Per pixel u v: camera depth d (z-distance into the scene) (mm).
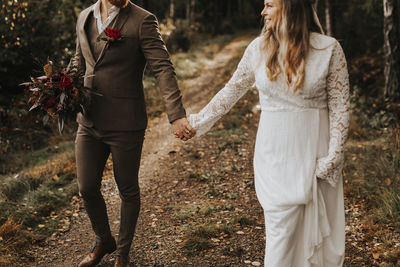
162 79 2617
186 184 4785
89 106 2623
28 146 6770
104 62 2584
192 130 2502
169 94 2613
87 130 2691
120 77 2605
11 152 6402
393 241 3234
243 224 3654
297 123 2059
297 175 2064
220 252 3184
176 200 4336
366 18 13961
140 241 3420
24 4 7520
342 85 2025
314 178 2062
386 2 7320
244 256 3123
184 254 3166
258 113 8227
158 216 3936
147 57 2625
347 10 14625
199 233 3445
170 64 2660
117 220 3916
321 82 2000
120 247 2834
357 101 8148
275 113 2104
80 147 2719
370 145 5734
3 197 4180
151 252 3217
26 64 8344
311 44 2008
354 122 6895
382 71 10516
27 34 8195
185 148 6121
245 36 23328
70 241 3516
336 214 2178
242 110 8289
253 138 6555
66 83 2500
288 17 1985
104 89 2607
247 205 4133
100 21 2617
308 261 2098
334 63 2002
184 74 12484
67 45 8859
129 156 2697
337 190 2168
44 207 4090
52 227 3723
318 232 2080
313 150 2070
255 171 2248
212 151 5906
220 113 2420
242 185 4660
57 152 6422
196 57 15328
